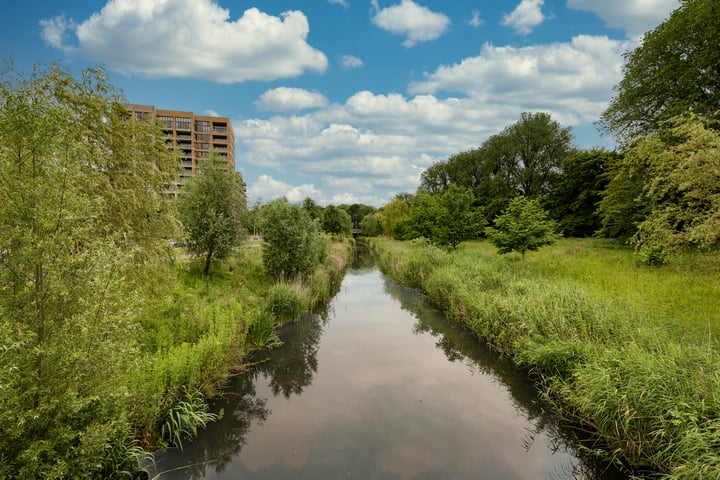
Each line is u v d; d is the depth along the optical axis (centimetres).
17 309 345
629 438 495
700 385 476
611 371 557
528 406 679
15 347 314
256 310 1063
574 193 3362
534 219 1462
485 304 1048
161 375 583
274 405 690
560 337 752
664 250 862
